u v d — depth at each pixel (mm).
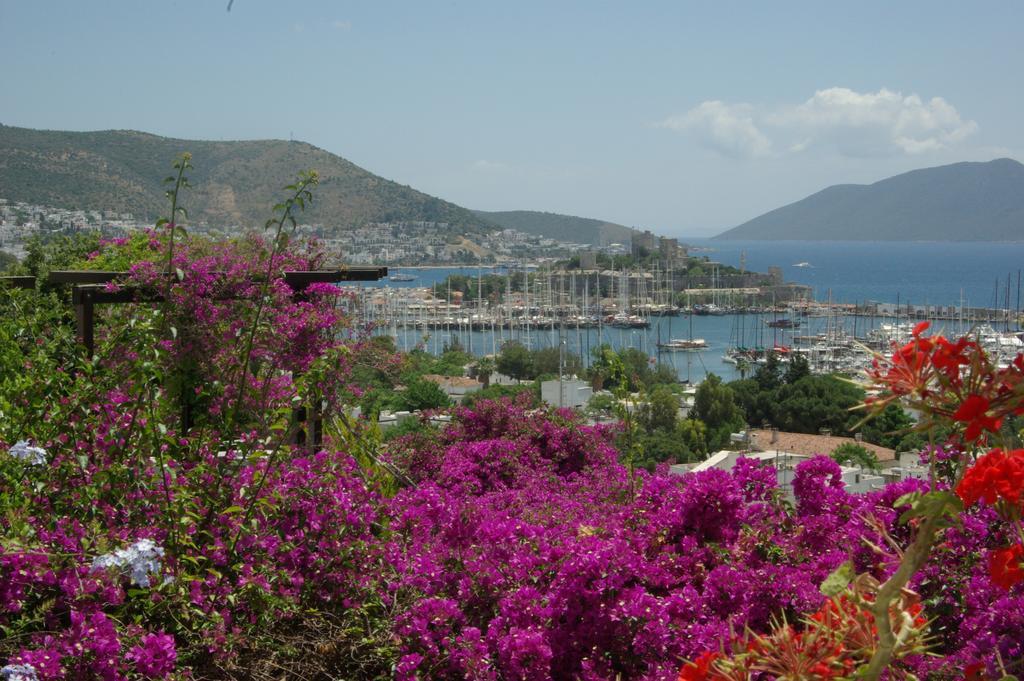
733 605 2641
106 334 4250
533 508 4270
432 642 2846
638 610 2613
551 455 5977
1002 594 2355
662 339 137750
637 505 3459
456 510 3424
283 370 4449
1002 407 1312
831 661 1364
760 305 172750
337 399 4574
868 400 1430
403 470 5410
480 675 2672
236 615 3098
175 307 4184
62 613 2725
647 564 2943
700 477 3166
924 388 1372
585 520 3678
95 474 3156
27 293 4969
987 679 1756
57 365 3969
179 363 4035
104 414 3393
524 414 6254
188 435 3955
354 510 3387
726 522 3129
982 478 1281
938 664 2119
